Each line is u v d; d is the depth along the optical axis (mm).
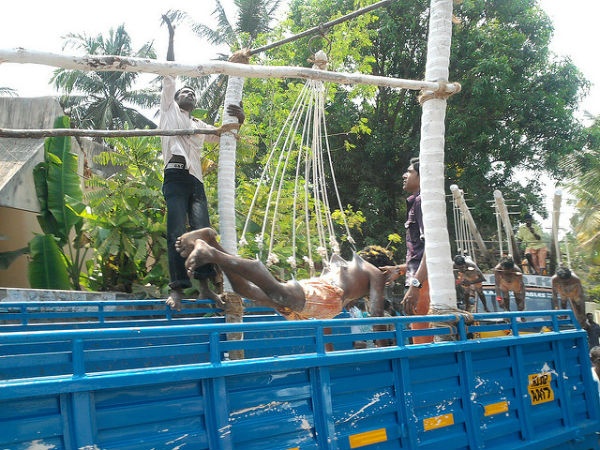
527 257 11828
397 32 18969
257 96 14516
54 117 10273
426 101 4492
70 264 8773
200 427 2555
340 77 3986
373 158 18922
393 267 5035
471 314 3916
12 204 8656
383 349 3240
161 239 8305
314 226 9664
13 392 2082
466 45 17969
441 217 4383
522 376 4051
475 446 3570
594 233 14344
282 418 2781
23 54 2953
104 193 8062
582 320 8344
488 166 17719
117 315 4723
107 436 2301
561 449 4223
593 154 15805
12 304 4266
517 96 18141
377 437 3121
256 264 3750
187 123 5172
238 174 11492
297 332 5332
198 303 5027
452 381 3633
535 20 18969
